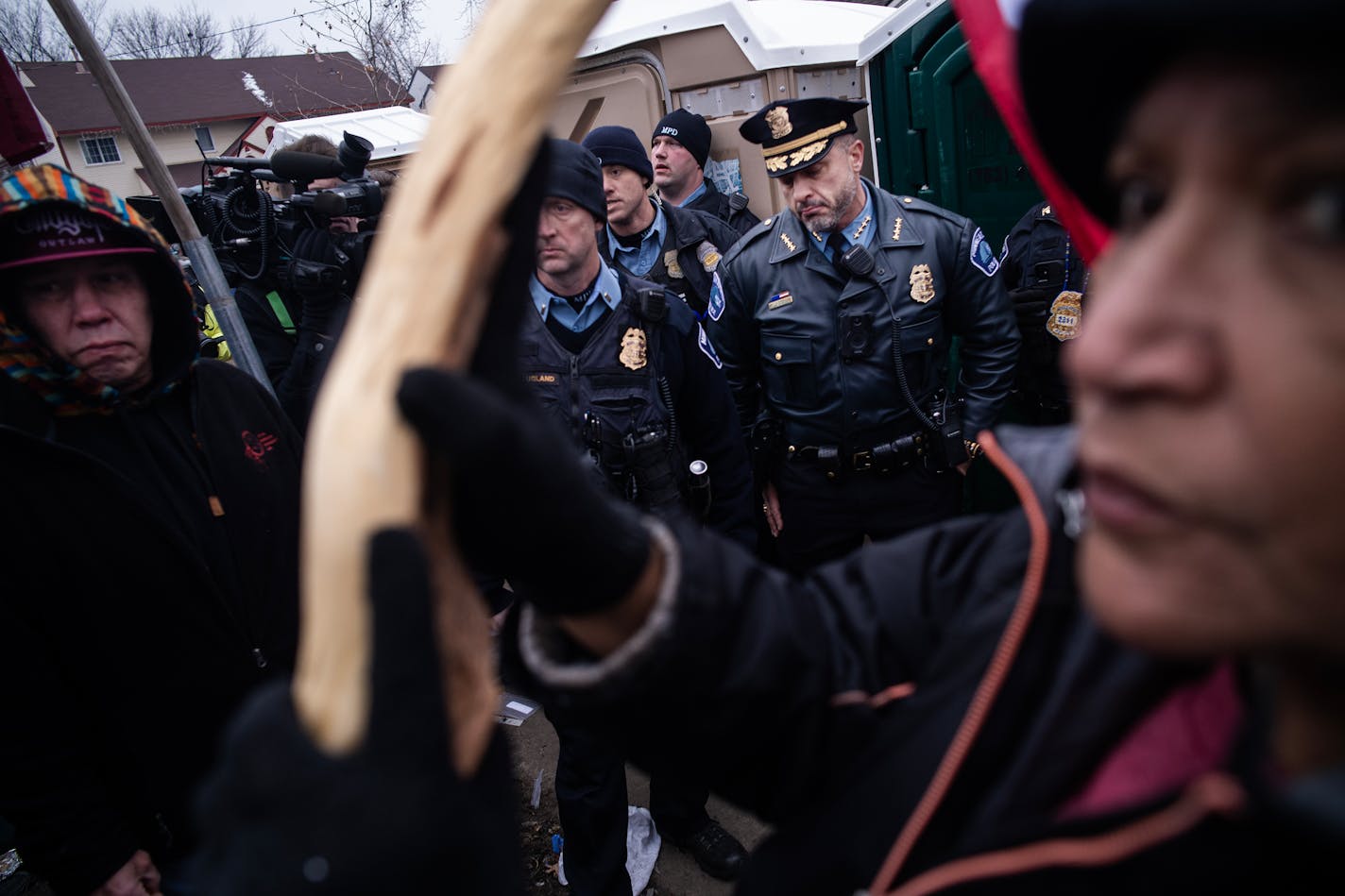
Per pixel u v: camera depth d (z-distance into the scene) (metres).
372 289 0.42
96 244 1.41
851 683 0.61
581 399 2.09
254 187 3.04
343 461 0.39
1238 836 0.36
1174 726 0.46
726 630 0.54
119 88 2.22
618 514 0.50
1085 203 0.42
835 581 0.68
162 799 1.52
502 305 0.48
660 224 3.34
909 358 2.53
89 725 1.47
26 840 1.42
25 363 1.42
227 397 1.64
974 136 3.17
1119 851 0.40
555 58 0.44
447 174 0.43
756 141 2.51
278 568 1.61
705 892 2.32
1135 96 0.32
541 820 2.62
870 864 0.53
